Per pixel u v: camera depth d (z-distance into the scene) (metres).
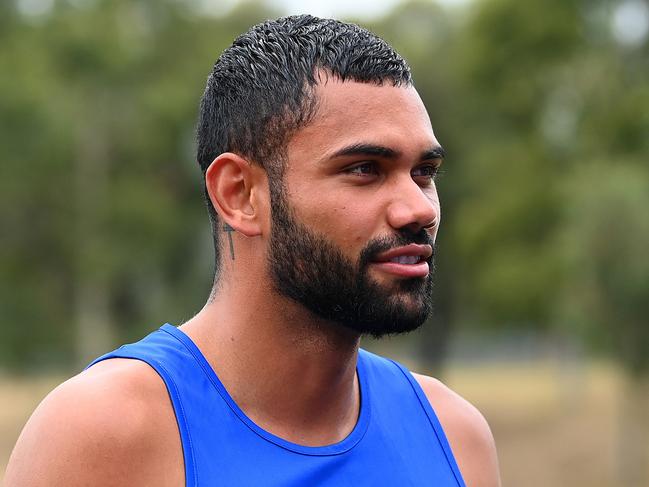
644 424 32.94
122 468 3.26
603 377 53.84
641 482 31.27
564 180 39.16
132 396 3.38
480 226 41.06
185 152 45.44
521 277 38.72
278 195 3.48
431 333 51.94
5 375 51.50
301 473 3.50
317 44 3.50
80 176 42.91
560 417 40.94
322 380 3.63
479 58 41.88
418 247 3.40
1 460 31.02
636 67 39.69
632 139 38.44
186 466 3.36
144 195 43.72
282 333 3.59
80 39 41.59
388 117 3.43
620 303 26.97
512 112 41.66
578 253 27.38
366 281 3.39
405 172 3.45
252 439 3.50
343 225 3.39
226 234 3.67
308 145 3.43
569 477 32.25
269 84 3.52
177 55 46.91
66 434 3.26
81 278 43.16
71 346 45.09
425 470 3.87
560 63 40.53
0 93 39.03
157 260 45.47
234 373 3.61
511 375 60.19
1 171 39.94
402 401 4.06
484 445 4.19
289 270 3.47
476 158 43.75
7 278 42.97
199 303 47.66
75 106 42.12
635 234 26.64
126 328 48.16
